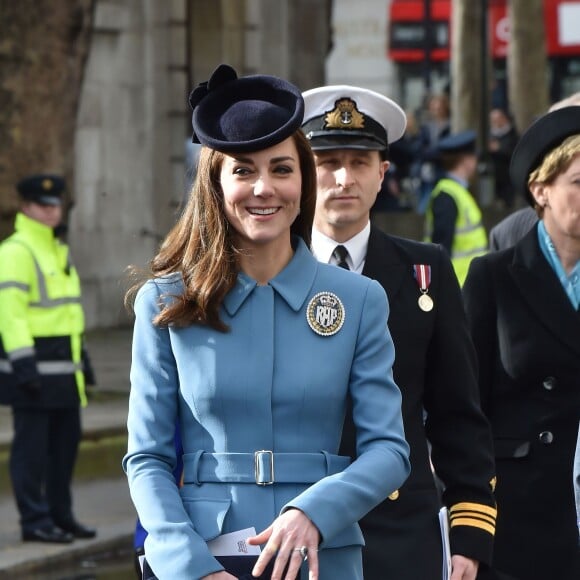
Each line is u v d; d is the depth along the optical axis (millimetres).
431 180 42094
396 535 8312
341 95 9086
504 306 9641
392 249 8914
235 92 7105
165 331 7012
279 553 6551
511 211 34031
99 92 35281
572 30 73312
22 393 16828
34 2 22891
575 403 9500
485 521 8562
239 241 7070
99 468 20438
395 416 7020
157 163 36844
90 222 35062
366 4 78500
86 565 16422
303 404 6906
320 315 7023
